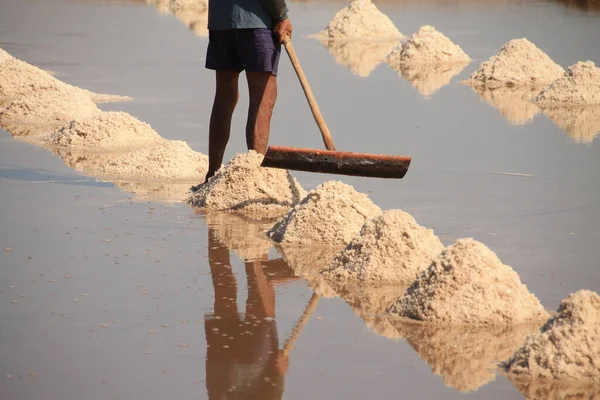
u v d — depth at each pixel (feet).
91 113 124.67
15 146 104.63
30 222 73.10
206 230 72.59
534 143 112.57
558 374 46.32
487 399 43.98
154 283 59.41
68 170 93.09
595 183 91.30
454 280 54.65
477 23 262.67
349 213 70.90
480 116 132.16
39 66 171.73
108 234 70.33
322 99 141.90
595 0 323.16
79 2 315.37
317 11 297.74
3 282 58.54
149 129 110.22
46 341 49.78
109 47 203.21
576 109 141.08
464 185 89.86
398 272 61.31
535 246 69.36
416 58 194.29
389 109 135.33
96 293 57.16
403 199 83.97
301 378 46.09
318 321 53.78
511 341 51.19
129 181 89.10
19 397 43.29
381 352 49.47
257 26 81.76
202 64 179.73
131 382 45.14
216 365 47.34
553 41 217.97
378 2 322.55
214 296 57.41
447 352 49.60
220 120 86.02
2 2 306.35
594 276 62.03
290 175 82.58
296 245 69.31
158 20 265.75
